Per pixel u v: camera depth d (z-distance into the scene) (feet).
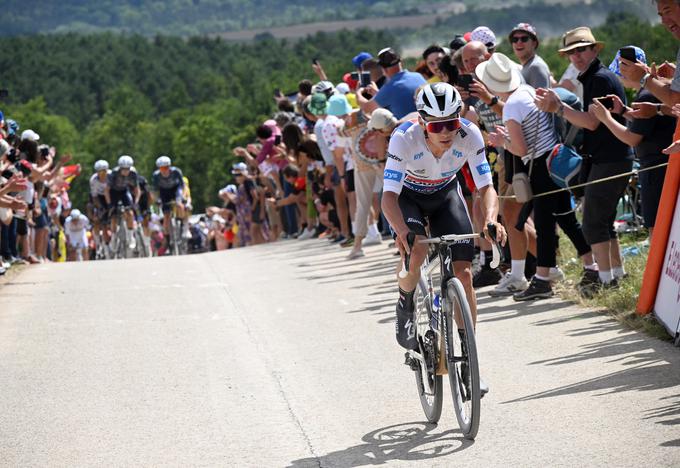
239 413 33.71
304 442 30.17
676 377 32.01
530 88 46.80
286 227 111.86
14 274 75.41
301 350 42.55
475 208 52.44
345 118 69.26
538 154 45.93
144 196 116.47
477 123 52.90
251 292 60.44
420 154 30.63
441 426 30.50
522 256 49.01
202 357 42.39
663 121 40.42
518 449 27.27
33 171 81.61
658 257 38.88
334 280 62.18
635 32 388.16
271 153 106.83
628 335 38.29
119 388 37.83
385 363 38.96
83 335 48.24
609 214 44.24
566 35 45.29
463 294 28.32
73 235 131.64
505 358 37.37
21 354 44.47
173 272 74.18
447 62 54.19
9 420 34.24
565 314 43.34
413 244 28.99
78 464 29.32
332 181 83.92
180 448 30.30
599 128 43.57
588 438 27.37
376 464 27.45
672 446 25.80
